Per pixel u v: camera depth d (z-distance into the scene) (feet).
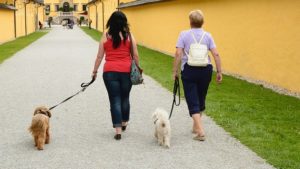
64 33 173.47
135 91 38.50
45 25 279.49
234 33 51.55
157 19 90.38
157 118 21.98
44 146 22.13
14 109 31.14
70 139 23.43
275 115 29.01
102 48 23.36
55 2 342.03
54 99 35.04
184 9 70.79
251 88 40.45
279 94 37.50
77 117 28.60
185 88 23.13
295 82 38.34
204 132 24.62
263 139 23.15
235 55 51.49
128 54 23.35
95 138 23.63
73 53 78.95
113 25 23.00
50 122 27.17
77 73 51.01
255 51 46.21
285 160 19.66
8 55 73.10
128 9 131.85
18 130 25.26
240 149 21.49
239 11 49.90
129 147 21.99
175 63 23.07
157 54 78.07
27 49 87.66
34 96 36.29
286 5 39.45
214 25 58.08
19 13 147.64
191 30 22.95
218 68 23.06
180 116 28.73
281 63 40.73
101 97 35.81
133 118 28.25
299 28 37.40
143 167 19.02
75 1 344.49
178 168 18.89
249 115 28.89
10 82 43.88
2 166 19.17
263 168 18.84
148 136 24.03
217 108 30.71
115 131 25.11
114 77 23.13
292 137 23.61
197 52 22.50
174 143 22.66
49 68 55.77
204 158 20.20
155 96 36.11
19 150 21.48
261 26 44.65
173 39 77.82
